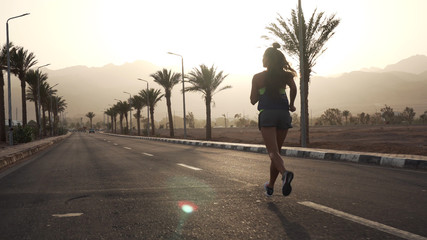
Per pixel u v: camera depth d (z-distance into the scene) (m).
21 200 5.07
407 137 21.23
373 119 68.50
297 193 4.96
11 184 6.91
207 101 33.84
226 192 5.20
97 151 17.66
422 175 6.83
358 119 70.56
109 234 3.27
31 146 22.78
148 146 21.86
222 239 3.03
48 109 72.06
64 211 4.27
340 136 25.89
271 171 4.46
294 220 3.54
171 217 3.82
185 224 3.53
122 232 3.32
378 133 26.31
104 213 4.11
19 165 11.65
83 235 3.26
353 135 26.20
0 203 4.88
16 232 3.41
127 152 15.98
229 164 9.48
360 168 8.16
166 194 5.18
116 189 5.76
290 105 4.18
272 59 4.05
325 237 2.98
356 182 5.95
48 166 10.61
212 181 6.33
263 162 10.00
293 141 22.75
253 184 5.89
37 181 7.19
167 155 13.46
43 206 4.60
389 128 36.47
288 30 18.50
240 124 106.81
